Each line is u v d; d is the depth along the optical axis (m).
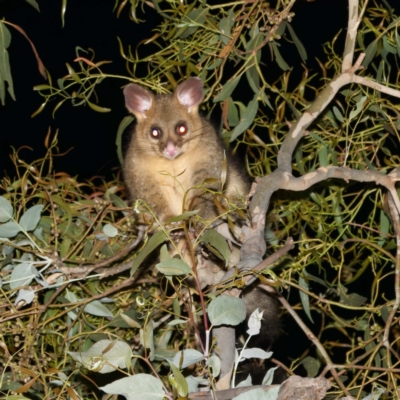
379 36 7.19
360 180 6.55
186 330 6.48
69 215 6.84
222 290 5.12
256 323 4.95
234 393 4.68
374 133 8.05
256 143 8.62
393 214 6.82
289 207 8.09
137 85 8.46
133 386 4.42
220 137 8.44
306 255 7.18
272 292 6.64
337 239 7.34
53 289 6.63
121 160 8.44
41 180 7.17
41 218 6.96
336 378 5.80
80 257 6.98
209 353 4.71
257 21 7.27
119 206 7.46
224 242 5.09
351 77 6.64
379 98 7.57
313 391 4.46
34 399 6.23
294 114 7.85
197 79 8.19
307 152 8.61
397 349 7.65
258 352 4.93
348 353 6.39
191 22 7.57
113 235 6.52
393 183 6.58
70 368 6.33
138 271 6.54
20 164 7.66
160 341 6.52
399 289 6.46
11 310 6.10
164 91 8.85
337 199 7.70
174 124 8.20
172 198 8.32
